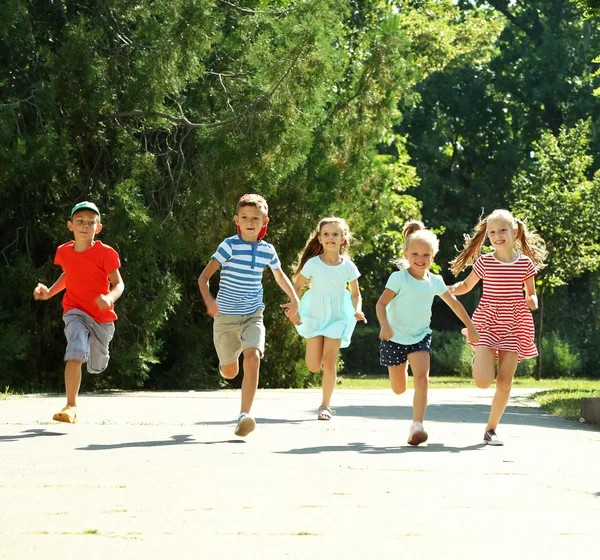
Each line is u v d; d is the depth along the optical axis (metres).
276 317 34.72
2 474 9.29
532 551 6.16
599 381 51.00
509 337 13.45
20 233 30.84
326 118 35.25
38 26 30.70
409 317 13.35
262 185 30.39
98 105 28.52
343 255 16.97
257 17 32.12
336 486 8.80
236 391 30.61
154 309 30.12
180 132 32.66
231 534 6.57
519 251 14.02
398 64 35.88
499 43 78.06
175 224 30.84
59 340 31.48
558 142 57.19
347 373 65.12
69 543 6.19
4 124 27.14
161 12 29.55
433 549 6.18
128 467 9.84
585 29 72.56
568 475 9.97
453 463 10.74
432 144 74.62
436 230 71.94
